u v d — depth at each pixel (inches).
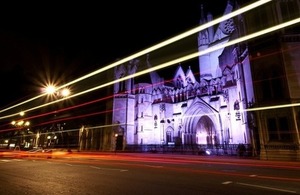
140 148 1845.5
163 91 2194.9
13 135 2310.5
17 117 1969.7
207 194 269.6
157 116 2142.0
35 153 1407.5
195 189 297.9
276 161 787.4
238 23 1289.4
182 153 1427.2
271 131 894.4
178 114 2032.5
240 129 1437.0
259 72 975.6
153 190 294.5
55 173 473.4
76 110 2113.7
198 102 1811.0
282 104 887.1
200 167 587.5
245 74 1229.1
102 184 340.5
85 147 2095.2
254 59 1003.9
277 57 937.5
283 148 847.1
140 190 295.0
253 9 1079.0
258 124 932.6
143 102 2171.5
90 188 310.7
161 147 1728.6
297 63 912.3
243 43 1198.9
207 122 1814.7
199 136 1831.9
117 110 2064.5
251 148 1097.4
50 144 2268.7
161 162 770.2
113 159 939.3
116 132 1991.9
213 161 801.6
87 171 506.6
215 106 1738.4
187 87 2017.7
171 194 271.3
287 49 932.0
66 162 776.9
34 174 459.5
